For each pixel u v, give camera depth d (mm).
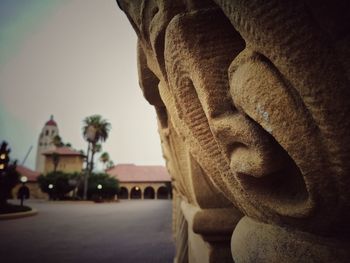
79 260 4113
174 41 518
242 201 671
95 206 20531
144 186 42219
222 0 405
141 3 651
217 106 515
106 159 43281
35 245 5363
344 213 425
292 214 484
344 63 327
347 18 309
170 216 11773
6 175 13695
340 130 345
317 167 386
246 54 418
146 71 1073
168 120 1308
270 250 563
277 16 345
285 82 379
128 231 7223
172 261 3943
